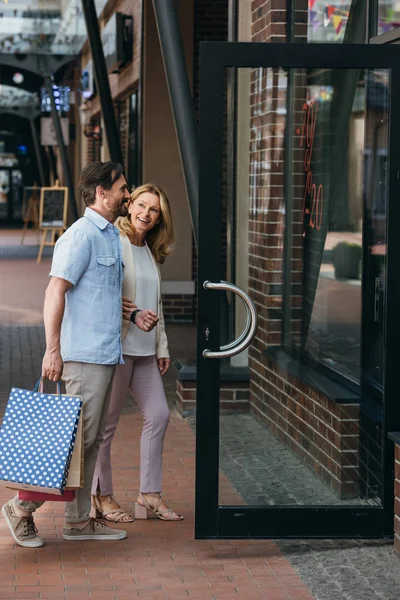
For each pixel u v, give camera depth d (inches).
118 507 284.4
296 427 283.7
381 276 284.2
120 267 259.8
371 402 278.8
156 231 282.7
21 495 249.8
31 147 2144.4
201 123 260.2
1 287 933.2
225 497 270.1
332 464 278.7
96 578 239.0
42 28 1176.8
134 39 805.2
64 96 1446.9
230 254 326.3
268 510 267.0
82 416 248.7
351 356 299.6
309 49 261.0
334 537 268.5
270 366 295.3
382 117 277.4
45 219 1215.6
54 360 248.5
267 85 308.8
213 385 266.8
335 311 315.0
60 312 249.6
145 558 253.8
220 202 261.9
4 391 475.8
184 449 362.6
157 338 282.0
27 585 233.5
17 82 1567.4
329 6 339.3
